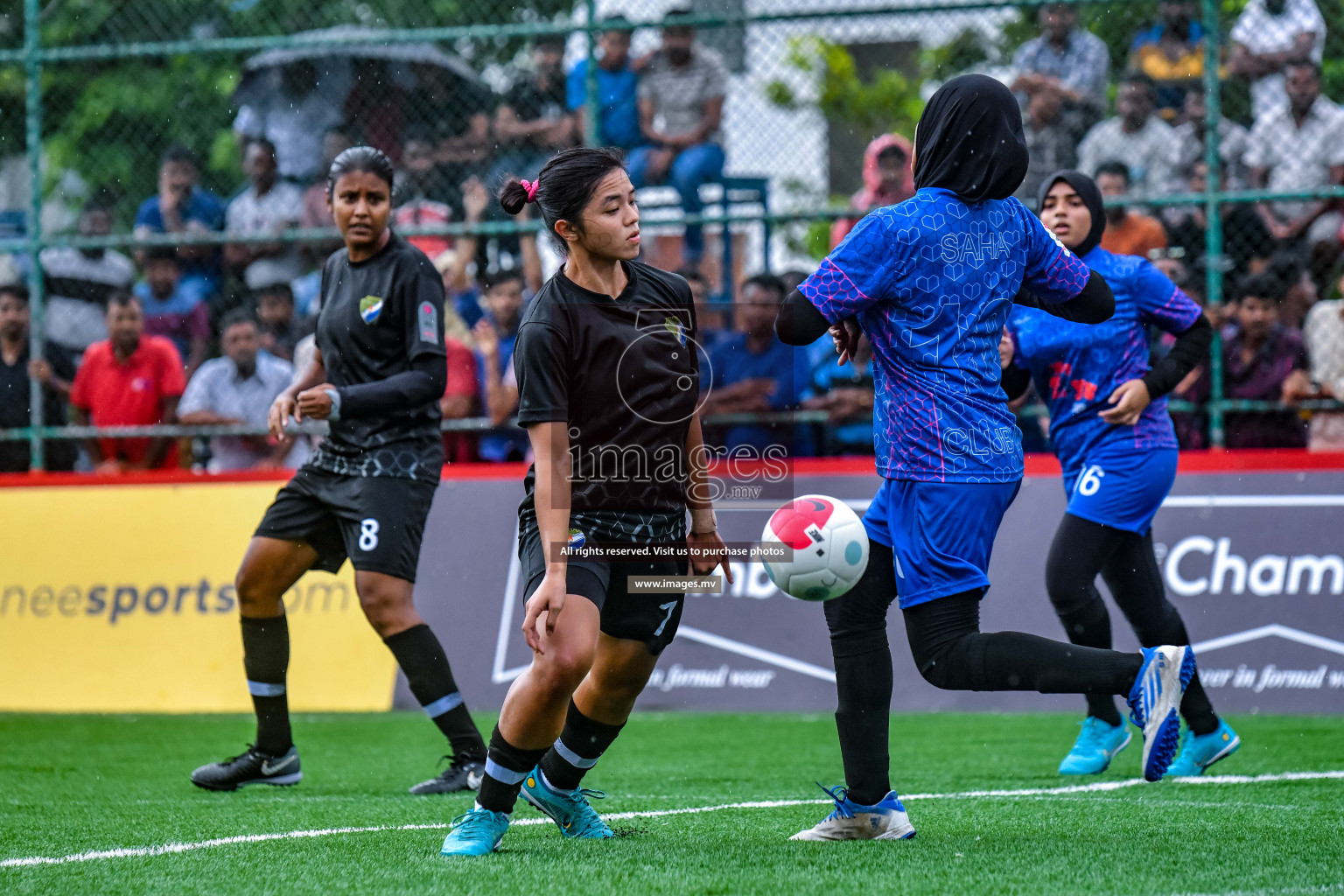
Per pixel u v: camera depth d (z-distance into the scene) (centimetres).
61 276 2547
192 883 902
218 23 3002
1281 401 2202
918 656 977
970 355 970
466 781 1396
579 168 929
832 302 952
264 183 2588
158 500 2339
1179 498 2094
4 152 3012
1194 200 2170
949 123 973
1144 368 1441
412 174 2556
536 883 866
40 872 959
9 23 3069
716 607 2170
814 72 2662
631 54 2478
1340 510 2030
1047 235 1023
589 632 930
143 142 2906
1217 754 1449
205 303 2547
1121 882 850
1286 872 881
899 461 971
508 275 2405
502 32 2347
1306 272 2222
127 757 1730
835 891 829
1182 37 2319
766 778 1498
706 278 2378
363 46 2564
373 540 1384
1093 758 1485
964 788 1369
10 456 2561
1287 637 2000
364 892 852
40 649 2300
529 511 998
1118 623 2009
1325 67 2350
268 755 1438
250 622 1428
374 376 1435
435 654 1409
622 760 1656
